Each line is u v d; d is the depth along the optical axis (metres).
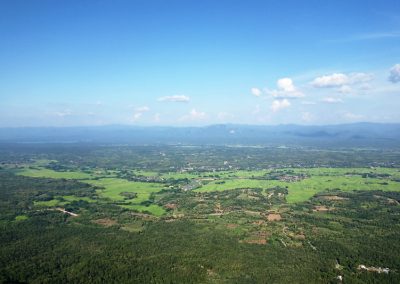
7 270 163.88
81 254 184.38
